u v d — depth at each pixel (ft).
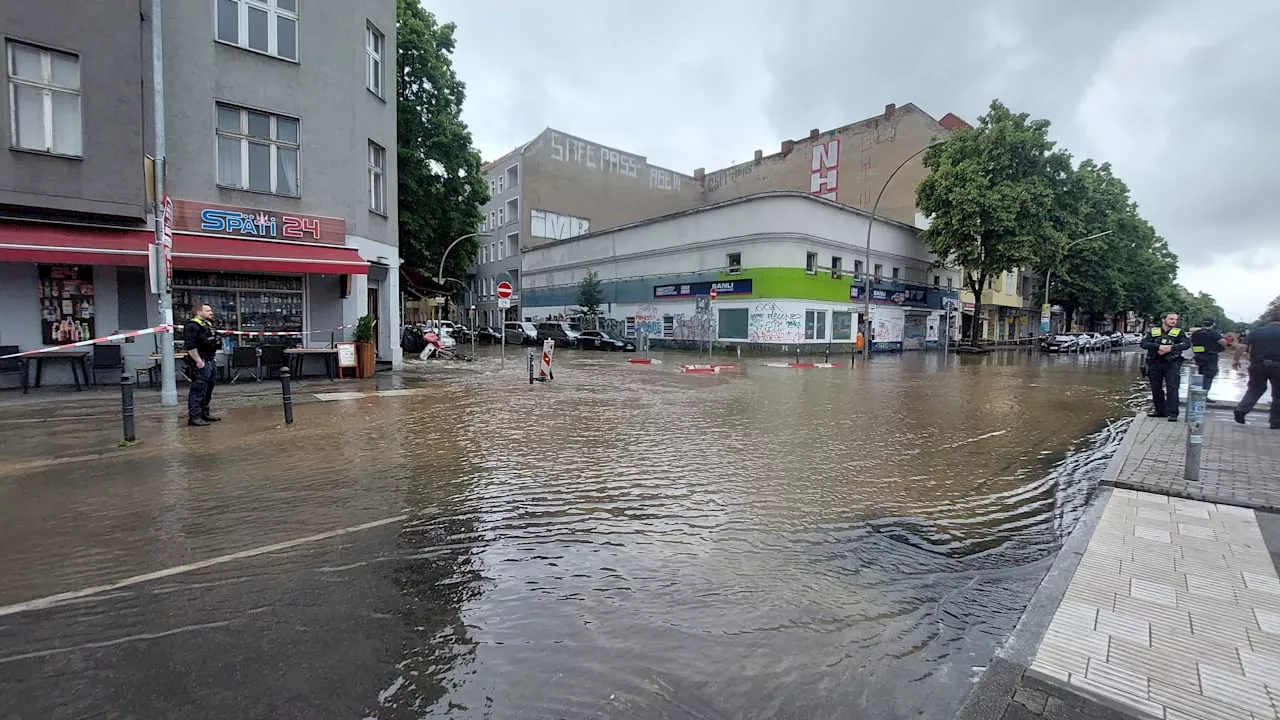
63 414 30.53
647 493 19.02
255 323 46.57
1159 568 12.97
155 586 12.10
